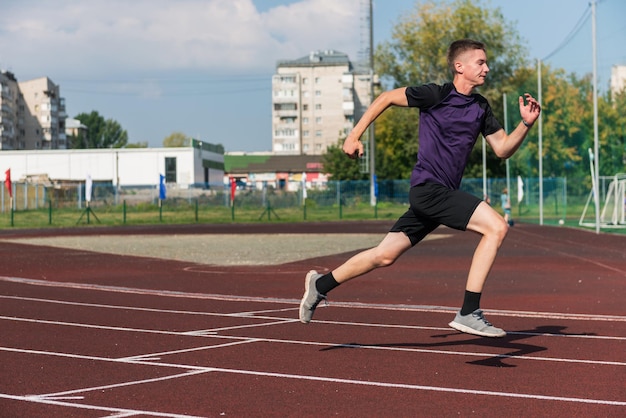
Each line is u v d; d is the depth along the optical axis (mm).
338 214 57156
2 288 14148
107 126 194875
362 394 5887
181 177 83938
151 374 6652
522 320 9867
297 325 9500
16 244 28938
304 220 53406
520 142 6789
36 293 13297
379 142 79875
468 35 70375
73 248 26453
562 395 5828
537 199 46562
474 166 70125
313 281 7082
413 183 6840
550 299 12109
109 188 61219
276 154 150375
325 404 5590
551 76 36438
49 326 9469
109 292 13469
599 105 34625
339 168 89688
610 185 35688
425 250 24109
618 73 34281
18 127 144250
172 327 9352
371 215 55500
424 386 6141
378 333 8844
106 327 9375
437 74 71500
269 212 53031
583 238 29078
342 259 20938
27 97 144875
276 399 5746
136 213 56781
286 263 19766
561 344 8047
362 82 151125
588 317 10086
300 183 61094
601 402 5605
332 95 150250
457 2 70062
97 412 5387
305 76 150625
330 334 8781
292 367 6910
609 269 17234
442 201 6715
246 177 134625
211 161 93625
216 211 58281
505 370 6742
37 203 60031
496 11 70375
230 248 25797
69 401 5707
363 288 13914
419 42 70938
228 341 8328
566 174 37875
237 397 5809
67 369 6879
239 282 15133
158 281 15383
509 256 21141
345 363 7082
